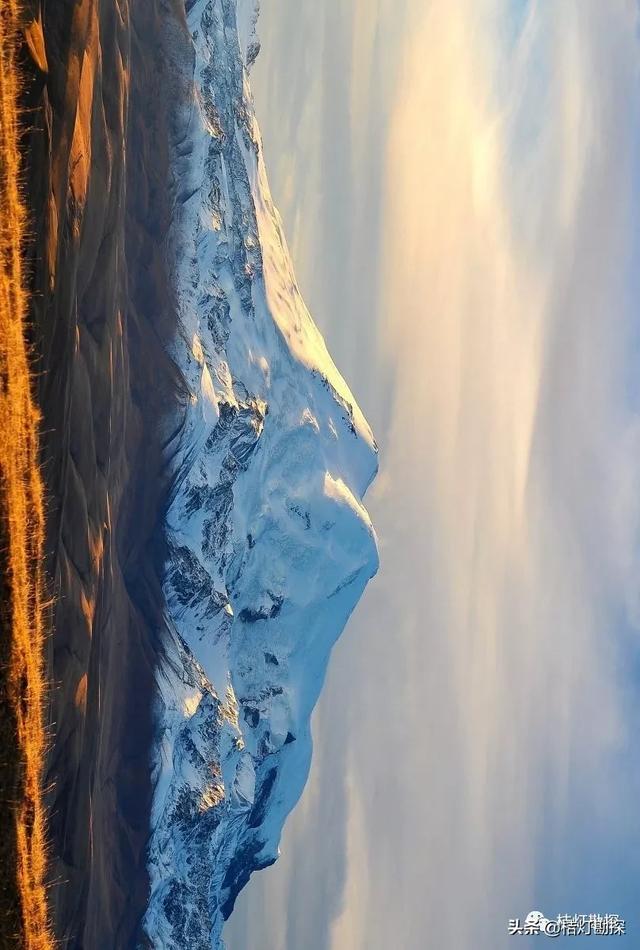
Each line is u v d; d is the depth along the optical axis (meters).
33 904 15.45
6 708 14.56
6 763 14.63
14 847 14.84
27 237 15.77
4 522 14.32
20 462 15.05
